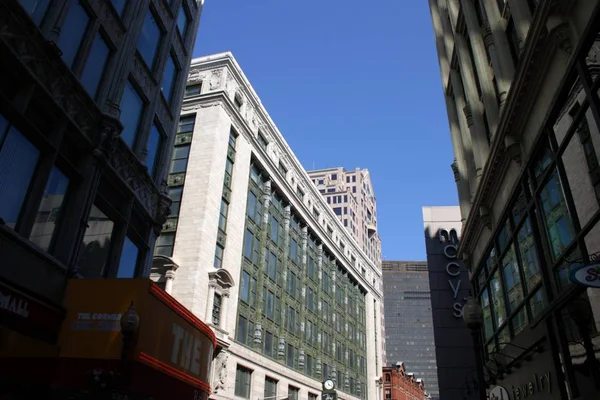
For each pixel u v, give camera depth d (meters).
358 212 127.62
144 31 19.41
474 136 21.94
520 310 16.39
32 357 10.53
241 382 38.03
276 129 53.06
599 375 10.77
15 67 11.37
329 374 58.69
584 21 11.36
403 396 116.75
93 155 14.38
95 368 10.71
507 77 17.02
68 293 12.00
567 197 12.06
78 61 14.26
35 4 12.50
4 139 11.12
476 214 21.11
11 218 11.34
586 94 10.71
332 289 65.56
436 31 31.70
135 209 17.77
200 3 27.17
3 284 9.97
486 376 20.98
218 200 38.16
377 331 82.62
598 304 10.75
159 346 12.14
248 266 42.50
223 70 42.78
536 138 13.80
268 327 44.62
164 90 21.78
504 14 17.81
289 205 53.91
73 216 13.44
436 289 29.95
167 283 33.66
